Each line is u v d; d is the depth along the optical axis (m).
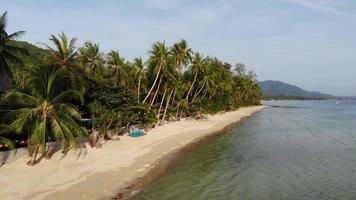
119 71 58.31
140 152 38.25
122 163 32.41
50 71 29.48
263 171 32.06
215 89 91.12
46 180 25.20
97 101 39.78
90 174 27.75
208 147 44.72
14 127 26.97
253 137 54.97
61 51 32.78
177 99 75.25
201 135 56.00
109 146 39.47
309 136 56.53
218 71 98.50
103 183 25.83
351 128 69.06
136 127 53.50
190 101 83.88
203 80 81.44
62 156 31.97
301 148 44.69
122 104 44.91
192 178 29.14
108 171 29.20
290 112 127.12
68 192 23.22
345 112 128.50
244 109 139.88
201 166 33.62
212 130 63.41
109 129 45.09
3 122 28.61
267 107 169.62
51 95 28.78
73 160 31.27
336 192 25.81
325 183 28.16
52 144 33.16
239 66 149.75
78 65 35.25
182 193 25.00
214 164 34.69
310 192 25.80
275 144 47.91
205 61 80.44
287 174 31.02
